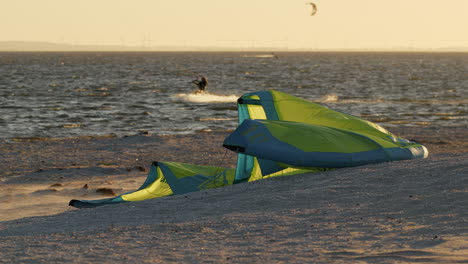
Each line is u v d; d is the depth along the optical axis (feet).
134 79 597.93
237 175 78.28
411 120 229.66
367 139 78.59
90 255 40.32
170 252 40.70
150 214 60.90
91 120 232.32
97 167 118.83
